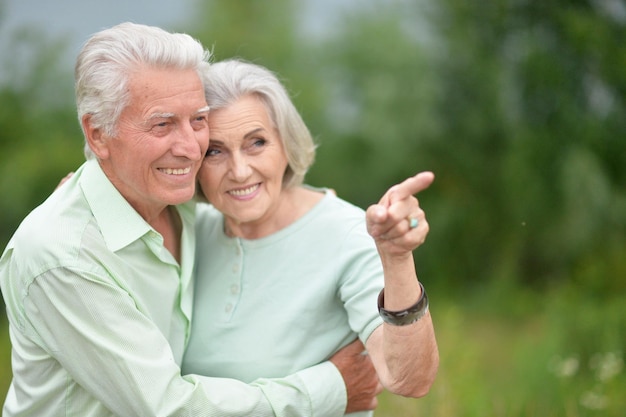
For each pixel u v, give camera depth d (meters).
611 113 9.34
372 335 2.11
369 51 10.95
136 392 2.00
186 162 2.09
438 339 5.25
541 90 9.47
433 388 4.00
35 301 2.04
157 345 2.06
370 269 2.17
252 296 2.29
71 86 11.05
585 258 8.97
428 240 10.56
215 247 2.43
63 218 2.07
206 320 2.33
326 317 2.26
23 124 10.70
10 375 4.88
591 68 9.16
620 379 4.08
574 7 9.16
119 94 2.01
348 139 10.93
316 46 11.45
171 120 2.05
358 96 11.09
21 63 10.88
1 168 10.21
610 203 9.19
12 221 10.11
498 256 10.01
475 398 3.96
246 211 2.24
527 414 3.79
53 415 2.15
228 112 2.19
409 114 10.51
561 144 9.38
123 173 2.08
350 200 10.97
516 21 9.48
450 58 10.18
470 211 10.39
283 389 2.14
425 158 10.66
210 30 11.71
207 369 2.30
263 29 11.74
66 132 10.80
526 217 9.57
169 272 2.22
